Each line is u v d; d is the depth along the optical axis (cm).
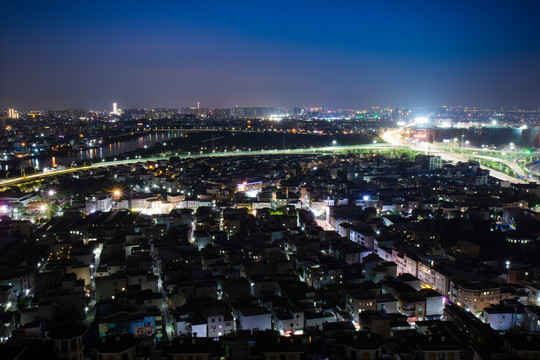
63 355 12694
